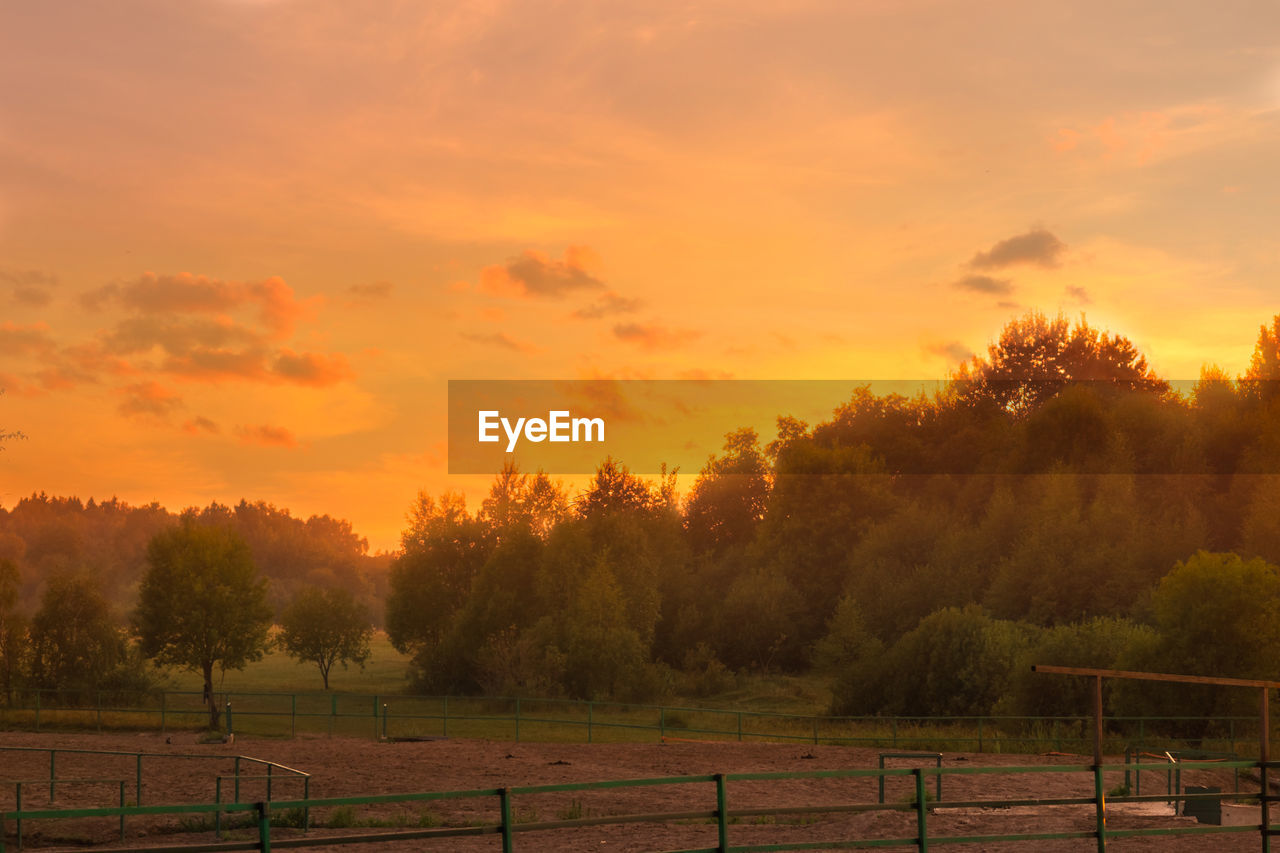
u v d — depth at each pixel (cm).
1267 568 4078
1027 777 2572
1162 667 4025
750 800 2184
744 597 8044
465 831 831
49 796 2150
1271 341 7906
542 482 8450
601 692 6072
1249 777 2616
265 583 6419
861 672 5109
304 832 1792
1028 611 6016
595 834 1778
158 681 6881
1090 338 10025
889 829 1717
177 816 1947
